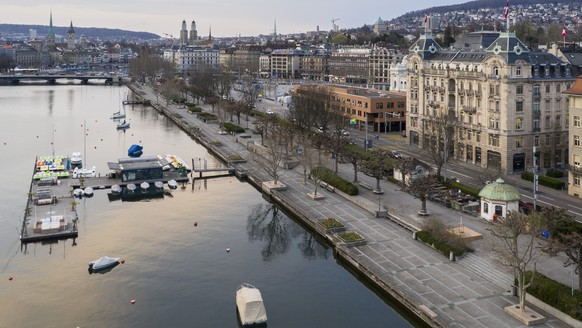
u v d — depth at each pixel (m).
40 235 146.62
